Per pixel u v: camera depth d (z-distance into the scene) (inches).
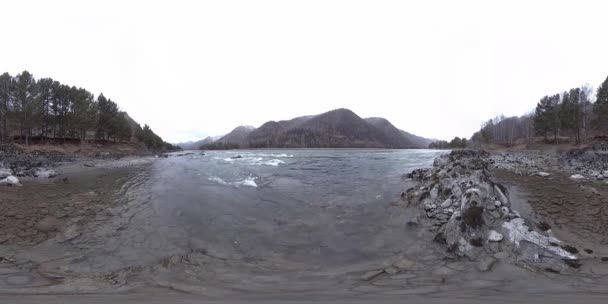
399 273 239.5
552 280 212.4
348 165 932.6
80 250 285.0
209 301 184.5
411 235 319.9
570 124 1834.4
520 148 2204.7
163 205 431.2
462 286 208.8
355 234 335.0
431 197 404.8
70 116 1471.5
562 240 289.4
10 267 243.8
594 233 306.2
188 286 216.8
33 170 688.4
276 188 560.4
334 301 183.3
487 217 298.7
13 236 304.8
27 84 1251.8
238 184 593.9
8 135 1401.3
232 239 323.0
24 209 381.1
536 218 348.5
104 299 186.1
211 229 349.7
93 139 1902.1
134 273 241.4
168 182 598.5
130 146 2287.2
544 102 2193.7
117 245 299.0
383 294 197.3
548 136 2486.5
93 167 863.1
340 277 235.6
